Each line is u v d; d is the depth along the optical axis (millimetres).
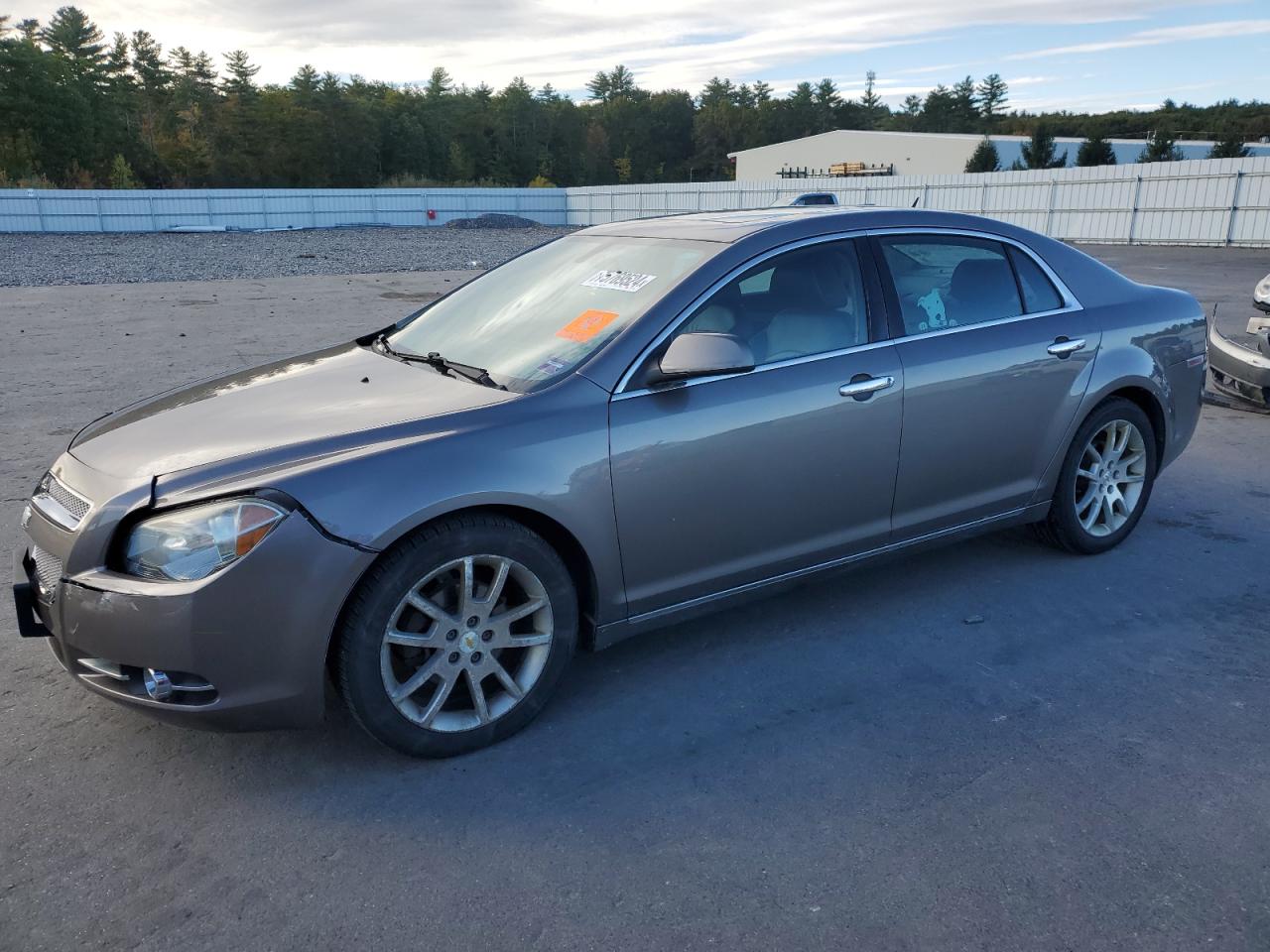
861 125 166000
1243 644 3795
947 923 2340
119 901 2438
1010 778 2928
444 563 2908
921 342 3855
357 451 2873
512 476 2965
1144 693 3428
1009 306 4191
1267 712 3293
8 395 8594
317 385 3537
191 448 2998
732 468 3396
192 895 2461
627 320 3387
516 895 2457
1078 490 4609
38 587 3004
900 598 4242
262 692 2748
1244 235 28078
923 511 3984
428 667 2971
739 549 3523
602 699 3430
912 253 3959
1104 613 4074
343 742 3170
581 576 3279
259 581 2670
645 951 2266
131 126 92688
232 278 21891
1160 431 4758
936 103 159000
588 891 2475
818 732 3203
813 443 3555
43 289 19062
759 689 3486
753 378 3447
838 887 2473
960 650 3768
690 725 3256
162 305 15930
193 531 2688
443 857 2611
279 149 95812
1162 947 2256
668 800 2846
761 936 2307
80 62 97438
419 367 3645
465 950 2277
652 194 48594
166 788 2918
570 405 3141
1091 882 2477
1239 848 2600
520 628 3209
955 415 3922
